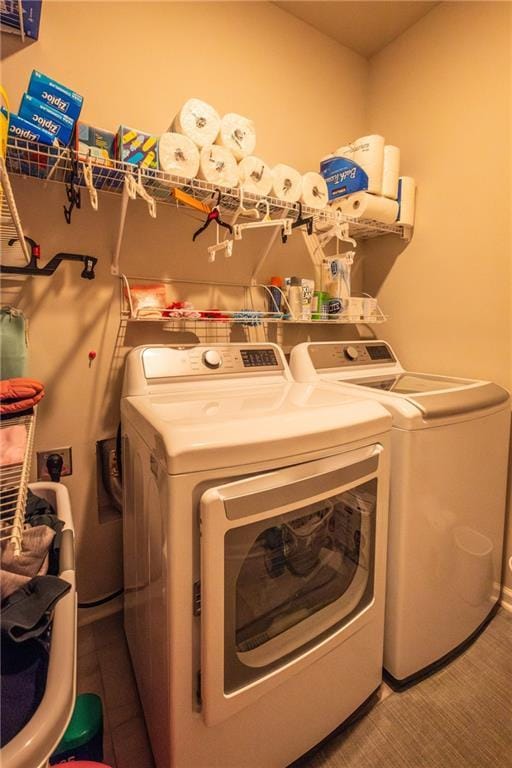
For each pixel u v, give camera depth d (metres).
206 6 1.59
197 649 0.82
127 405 1.20
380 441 1.08
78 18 1.33
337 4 1.76
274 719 0.94
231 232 1.53
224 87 1.64
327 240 1.86
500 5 1.51
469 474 1.31
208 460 0.78
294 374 1.63
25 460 0.65
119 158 1.19
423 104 1.83
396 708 1.18
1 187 0.73
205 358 1.39
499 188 1.56
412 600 1.20
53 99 1.05
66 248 1.36
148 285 1.50
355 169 1.69
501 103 1.53
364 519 1.11
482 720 1.15
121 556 1.56
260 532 0.86
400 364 1.94
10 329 1.19
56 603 0.57
